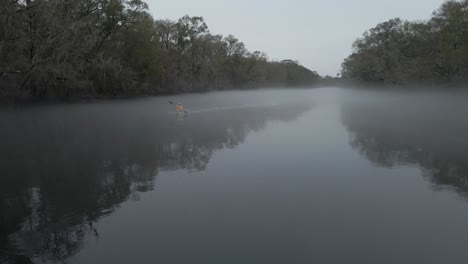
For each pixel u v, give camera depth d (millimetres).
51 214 10289
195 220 9898
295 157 17125
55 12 33969
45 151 18703
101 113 40531
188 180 13461
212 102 62438
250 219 9914
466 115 34625
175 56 79250
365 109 45875
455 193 11977
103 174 14273
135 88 61594
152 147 19781
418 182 13180
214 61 93375
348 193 12016
